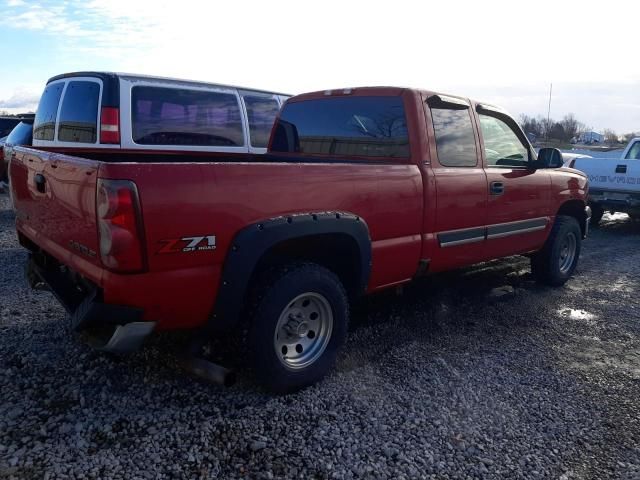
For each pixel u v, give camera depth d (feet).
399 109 14.34
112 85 19.98
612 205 34.04
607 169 33.94
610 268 24.22
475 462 9.59
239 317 10.98
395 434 10.33
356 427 10.53
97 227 9.09
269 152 18.43
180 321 10.10
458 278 21.25
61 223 10.75
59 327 14.57
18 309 15.81
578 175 21.17
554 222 19.95
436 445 10.03
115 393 11.42
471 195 15.30
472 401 11.65
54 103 22.80
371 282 13.12
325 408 11.19
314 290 11.62
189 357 11.00
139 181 8.93
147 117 20.83
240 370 12.49
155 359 12.89
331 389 11.98
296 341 11.84
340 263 13.11
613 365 13.74
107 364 12.56
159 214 9.16
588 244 30.17
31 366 12.35
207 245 9.83
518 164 17.80
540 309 17.95
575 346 14.92
